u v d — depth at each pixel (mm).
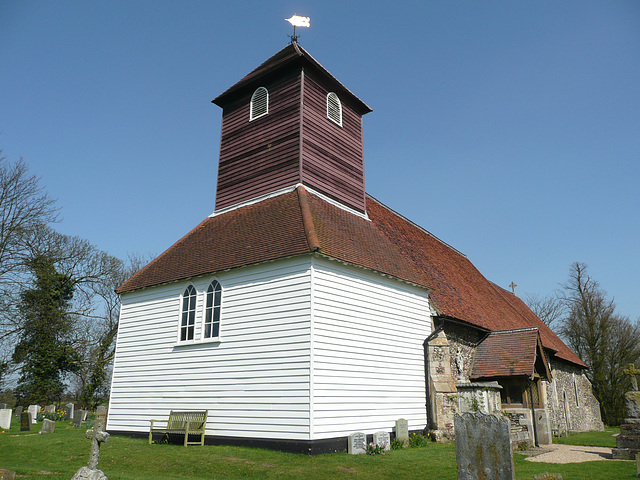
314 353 14570
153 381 18531
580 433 31500
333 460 13445
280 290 15859
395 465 13391
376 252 19312
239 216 20562
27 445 16953
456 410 18891
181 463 13523
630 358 48906
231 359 16391
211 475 12438
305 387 14328
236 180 22344
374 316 17500
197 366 17250
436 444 17734
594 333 51156
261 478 12031
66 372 42812
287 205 18719
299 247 15719
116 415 19453
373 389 16641
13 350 39031
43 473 12156
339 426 14930
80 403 43594
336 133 22453
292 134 20547
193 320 18047
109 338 46875
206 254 19062
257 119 22297
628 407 17266
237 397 15867
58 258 42125
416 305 19906
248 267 16875
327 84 22578
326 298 15547
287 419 14500
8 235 35875
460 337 21984
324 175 21000
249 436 15234
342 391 15328
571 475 12984
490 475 8742
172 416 17266
